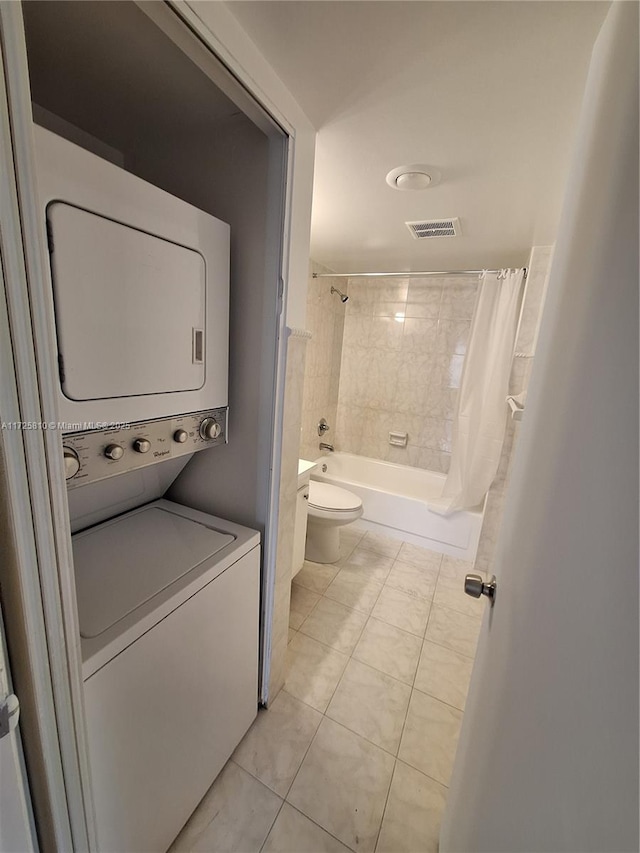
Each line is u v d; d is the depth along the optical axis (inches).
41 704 21.5
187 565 40.9
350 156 50.8
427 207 66.5
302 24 30.2
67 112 42.6
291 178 42.3
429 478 133.5
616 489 13.5
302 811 46.4
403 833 44.8
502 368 98.0
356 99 39.4
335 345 137.8
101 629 31.2
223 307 44.8
